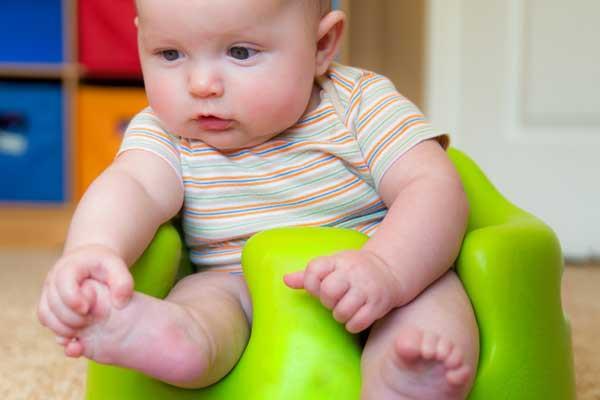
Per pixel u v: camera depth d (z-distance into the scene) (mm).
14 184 2318
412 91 2299
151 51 756
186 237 858
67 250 657
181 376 629
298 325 677
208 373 654
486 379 681
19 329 1243
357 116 826
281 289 688
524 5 1805
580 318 1301
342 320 635
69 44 2256
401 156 780
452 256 701
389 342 656
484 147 1863
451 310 673
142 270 738
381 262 651
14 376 1021
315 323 679
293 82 756
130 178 755
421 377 601
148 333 613
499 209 894
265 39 731
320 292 628
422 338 594
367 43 2510
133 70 2256
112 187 728
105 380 732
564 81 1811
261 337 686
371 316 631
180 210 843
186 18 715
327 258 637
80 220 691
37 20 2260
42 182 2318
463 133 1870
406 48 2338
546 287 750
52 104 2283
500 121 1847
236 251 832
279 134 829
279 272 692
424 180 740
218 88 735
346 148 815
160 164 792
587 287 1538
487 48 1839
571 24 1796
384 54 2500
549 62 1813
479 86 1852
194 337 638
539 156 1831
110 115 2287
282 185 818
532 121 1834
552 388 736
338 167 823
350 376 667
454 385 595
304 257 693
